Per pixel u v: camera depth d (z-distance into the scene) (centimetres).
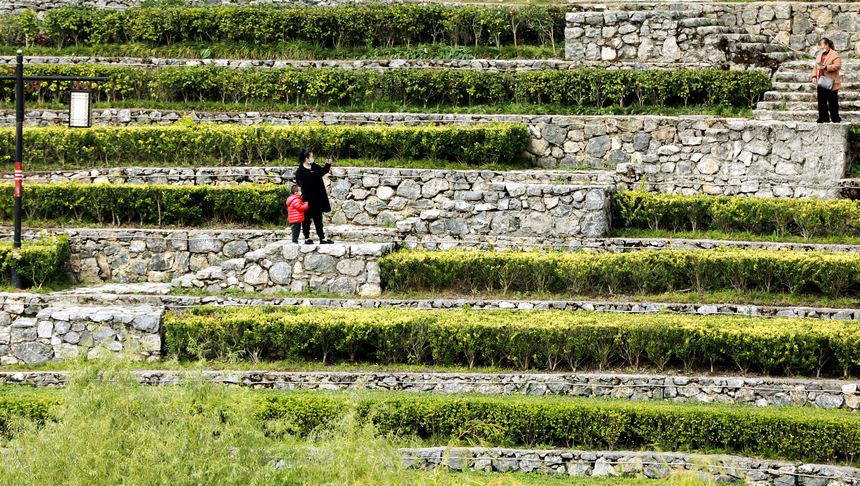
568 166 5938
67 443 2873
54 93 6494
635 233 5341
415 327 4503
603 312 4703
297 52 6881
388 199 5594
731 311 4697
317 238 5244
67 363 3153
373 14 6906
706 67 6306
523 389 4306
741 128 5647
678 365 4428
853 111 5891
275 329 4550
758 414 3891
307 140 5869
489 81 6334
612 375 4297
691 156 5738
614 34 6606
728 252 4903
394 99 6412
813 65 6231
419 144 5831
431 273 4994
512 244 5288
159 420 2939
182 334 4581
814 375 4300
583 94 6216
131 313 4603
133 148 5919
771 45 6469
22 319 4644
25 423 3111
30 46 6962
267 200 5441
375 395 4188
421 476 3042
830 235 5219
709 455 3806
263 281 5031
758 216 5272
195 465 2809
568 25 6662
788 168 5575
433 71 6381
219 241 5250
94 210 5434
